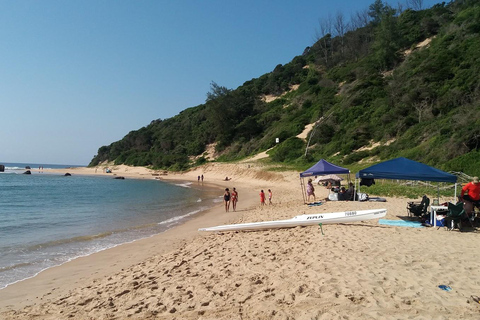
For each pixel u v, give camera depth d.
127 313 5.02
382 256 6.84
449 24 46.72
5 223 15.21
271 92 79.69
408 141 31.02
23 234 12.77
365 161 33.09
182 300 5.33
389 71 51.72
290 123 56.66
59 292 6.68
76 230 13.61
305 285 5.41
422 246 7.59
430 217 10.42
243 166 49.66
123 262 8.88
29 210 19.80
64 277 7.70
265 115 67.62
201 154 73.50
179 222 15.45
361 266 6.23
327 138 44.06
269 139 56.22
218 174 53.97
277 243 8.78
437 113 32.44
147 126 106.06
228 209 18.72
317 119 51.12
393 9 67.38
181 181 53.34
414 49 52.59
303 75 78.06
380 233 9.10
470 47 36.34
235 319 4.53
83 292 6.33
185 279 6.39
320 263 6.53
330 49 80.38
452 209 9.33
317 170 17.00
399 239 8.34
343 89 54.03
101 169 95.19
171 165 73.56
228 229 11.72
